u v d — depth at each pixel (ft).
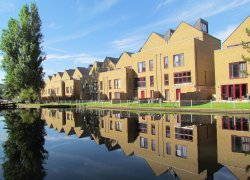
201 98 117.39
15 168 27.37
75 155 33.17
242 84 107.55
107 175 24.47
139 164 28.22
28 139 45.68
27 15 152.66
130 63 182.29
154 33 160.04
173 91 138.41
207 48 136.15
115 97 176.24
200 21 141.90
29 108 151.84
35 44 151.12
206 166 26.35
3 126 64.49
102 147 38.22
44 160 30.73
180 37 145.79
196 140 39.32
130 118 75.61
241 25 116.26
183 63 133.59
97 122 70.18
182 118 70.08
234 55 109.60
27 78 148.36
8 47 148.36
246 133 43.83
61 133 52.90
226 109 80.43
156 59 149.59
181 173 24.40
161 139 41.78
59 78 284.41
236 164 26.71
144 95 159.02
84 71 256.93
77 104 162.50
